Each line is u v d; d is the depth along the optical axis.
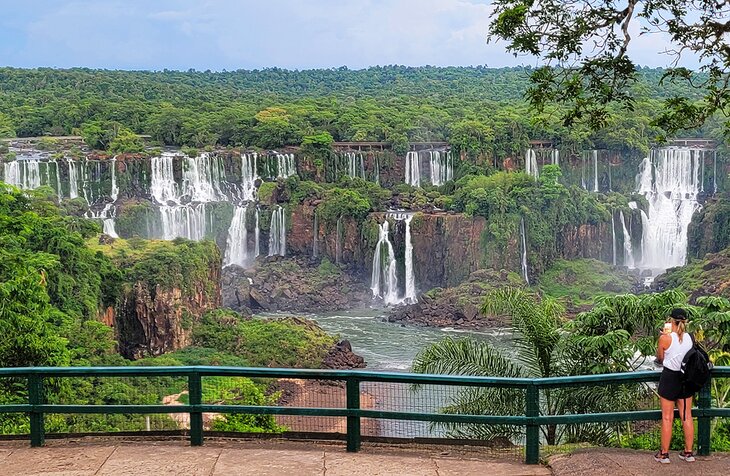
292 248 110.50
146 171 108.94
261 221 109.81
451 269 104.44
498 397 18.25
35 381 11.88
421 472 11.18
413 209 110.06
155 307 68.31
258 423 24.72
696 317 19.84
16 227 37.91
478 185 110.19
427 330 84.19
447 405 19.52
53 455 11.73
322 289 101.94
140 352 67.56
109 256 72.00
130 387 28.28
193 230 106.06
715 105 19.83
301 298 99.44
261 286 100.88
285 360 68.00
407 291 104.94
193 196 110.88
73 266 60.25
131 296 67.69
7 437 12.66
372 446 12.51
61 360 30.05
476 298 88.19
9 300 29.61
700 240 108.06
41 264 39.84
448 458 11.73
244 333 72.94
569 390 17.34
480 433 18.23
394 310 94.62
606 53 18.92
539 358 19.48
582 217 109.88
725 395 19.45
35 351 28.89
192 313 73.25
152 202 107.56
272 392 40.59
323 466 11.33
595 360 19.19
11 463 11.45
